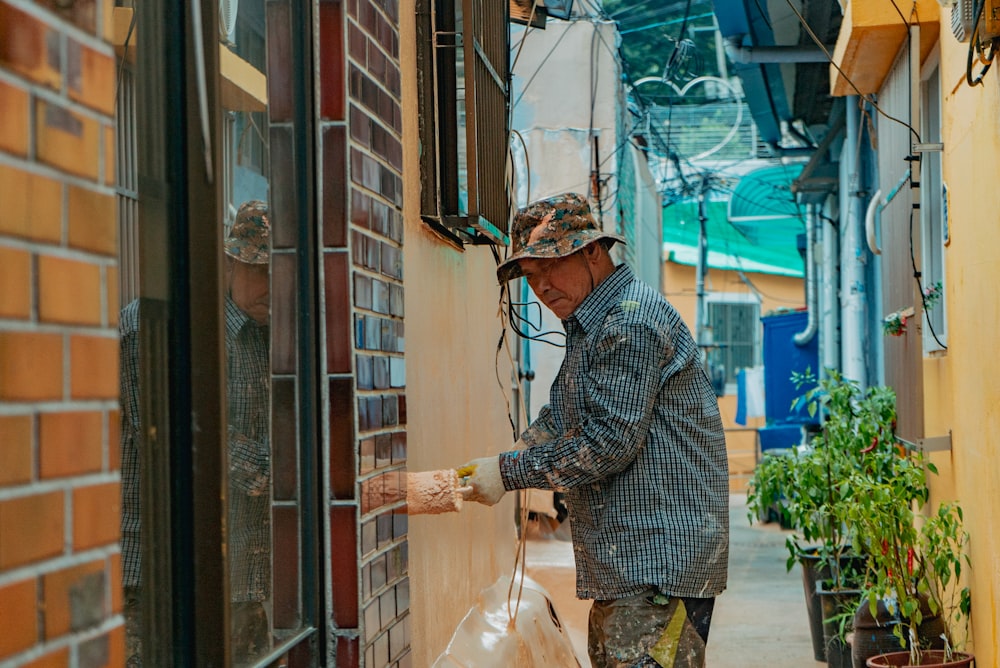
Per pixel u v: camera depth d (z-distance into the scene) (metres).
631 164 12.30
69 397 1.35
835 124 11.80
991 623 4.34
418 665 3.43
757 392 21.50
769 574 9.61
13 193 1.25
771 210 20.67
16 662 1.23
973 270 4.63
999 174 4.00
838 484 5.48
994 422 4.21
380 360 2.88
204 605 2.04
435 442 3.77
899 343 6.35
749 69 10.61
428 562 3.62
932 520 4.89
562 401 3.59
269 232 2.57
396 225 3.11
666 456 3.31
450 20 3.68
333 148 2.66
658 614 3.27
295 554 2.57
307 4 2.66
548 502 8.51
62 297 1.34
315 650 2.60
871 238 6.67
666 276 25.56
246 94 2.49
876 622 5.17
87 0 1.40
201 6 2.06
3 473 1.22
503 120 4.36
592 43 9.34
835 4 8.88
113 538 1.43
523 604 4.89
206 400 2.06
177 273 2.06
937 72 6.00
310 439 2.62
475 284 4.72
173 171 2.05
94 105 1.42
